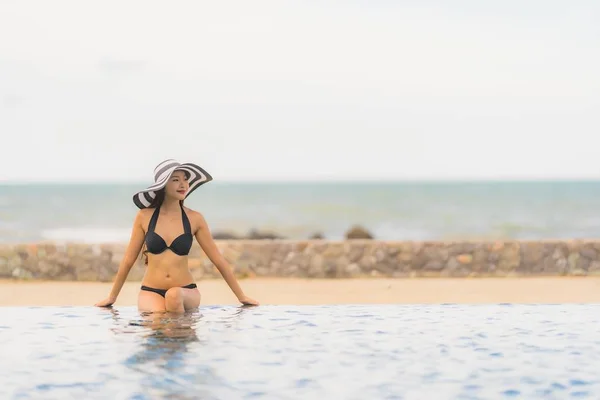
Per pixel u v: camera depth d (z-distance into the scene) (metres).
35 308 6.95
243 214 54.56
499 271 11.56
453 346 5.14
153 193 6.97
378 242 11.62
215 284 10.73
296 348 5.04
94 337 5.43
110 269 11.33
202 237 7.10
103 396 3.88
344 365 4.57
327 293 9.75
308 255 11.50
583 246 11.58
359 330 5.75
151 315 6.49
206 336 5.47
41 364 4.58
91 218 49.41
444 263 11.56
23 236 39.06
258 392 3.96
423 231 43.69
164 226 6.93
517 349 5.05
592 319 6.32
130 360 4.68
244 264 11.46
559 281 10.96
